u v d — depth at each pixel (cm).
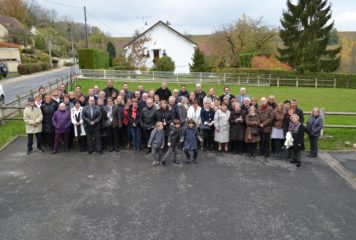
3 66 3594
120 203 664
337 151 1032
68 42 8325
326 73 3525
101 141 1030
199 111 1023
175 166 888
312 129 962
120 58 4266
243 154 1002
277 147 972
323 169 878
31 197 689
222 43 4550
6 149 1020
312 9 3856
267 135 970
